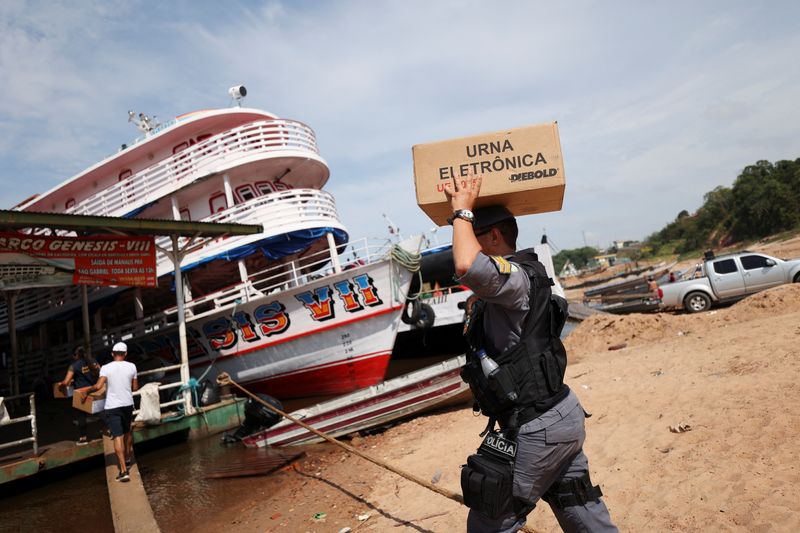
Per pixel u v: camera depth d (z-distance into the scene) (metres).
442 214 2.44
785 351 6.54
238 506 6.38
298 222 14.46
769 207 75.81
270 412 9.63
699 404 5.45
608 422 5.81
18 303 19.94
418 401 8.74
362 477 6.41
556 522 3.87
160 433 10.13
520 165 2.22
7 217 8.73
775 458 3.78
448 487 5.29
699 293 16.73
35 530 6.50
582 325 14.52
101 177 16.81
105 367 7.46
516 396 2.04
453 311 16.06
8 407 15.78
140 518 5.81
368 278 13.23
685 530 3.27
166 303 19.56
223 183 15.06
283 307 13.94
